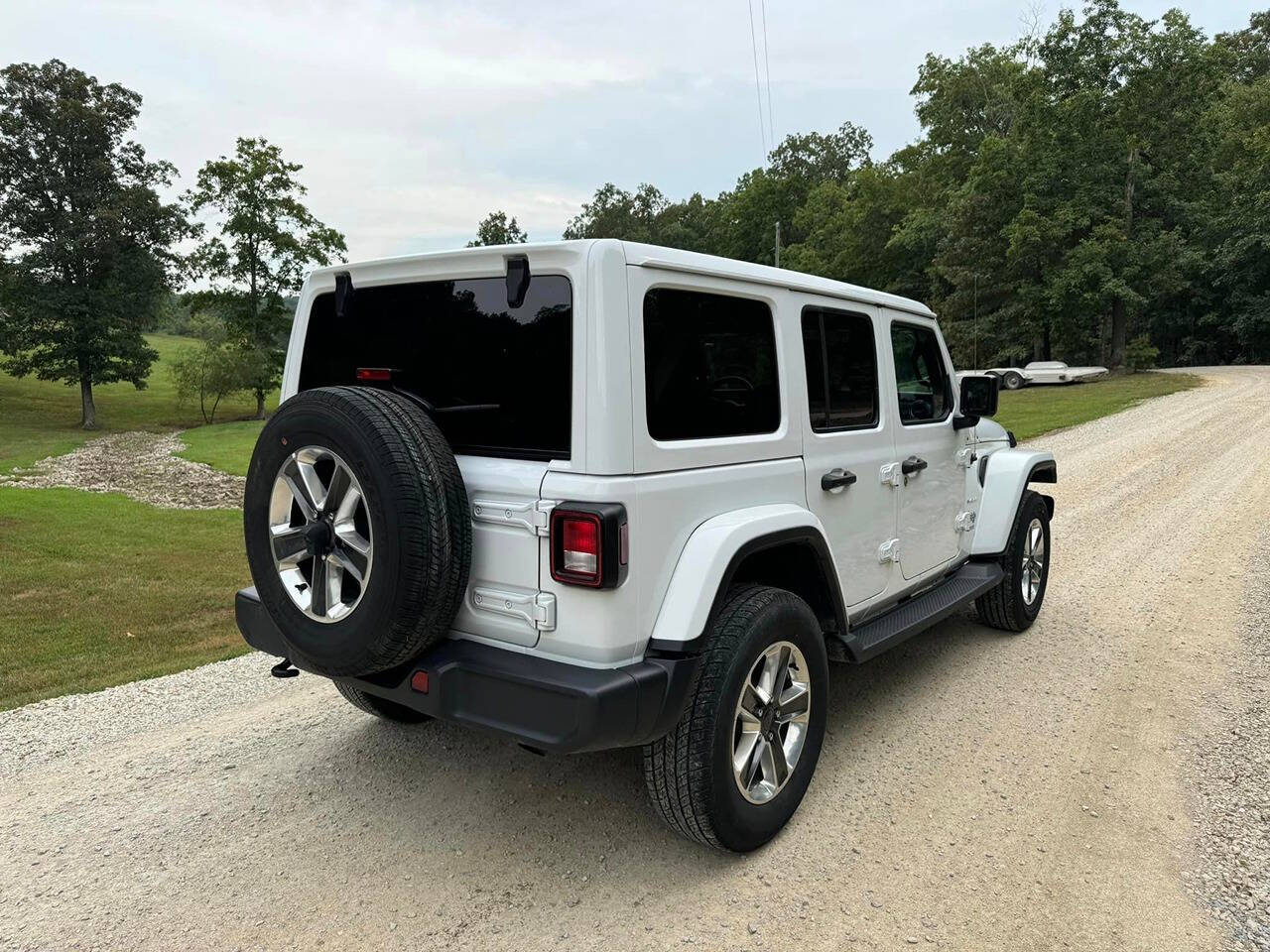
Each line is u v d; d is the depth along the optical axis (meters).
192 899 2.50
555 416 2.35
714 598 2.44
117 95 44.06
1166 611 5.35
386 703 3.63
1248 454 12.22
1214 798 3.03
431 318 2.67
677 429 2.49
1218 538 7.29
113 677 4.68
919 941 2.27
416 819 2.96
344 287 2.91
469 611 2.52
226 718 3.93
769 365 2.90
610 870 2.64
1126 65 32.72
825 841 2.78
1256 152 38.88
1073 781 3.17
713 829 2.52
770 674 2.73
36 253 41.00
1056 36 33.34
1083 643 4.79
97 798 3.14
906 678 4.26
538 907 2.45
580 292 2.29
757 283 2.82
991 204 38.50
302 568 2.56
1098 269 32.00
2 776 3.36
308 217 45.38
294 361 3.16
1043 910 2.40
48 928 2.37
